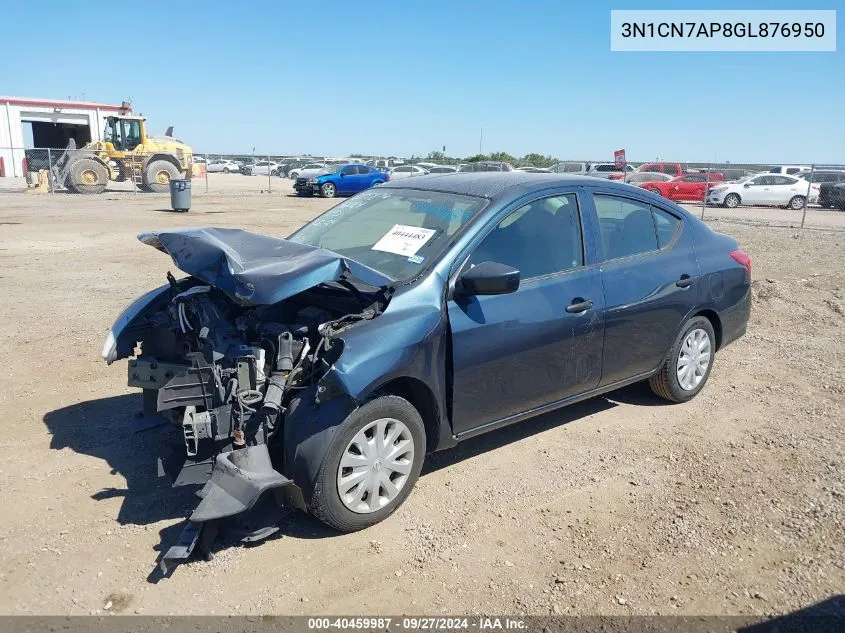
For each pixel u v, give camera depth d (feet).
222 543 11.75
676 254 17.35
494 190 14.73
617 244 16.24
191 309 13.28
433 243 13.70
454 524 12.48
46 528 12.07
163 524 12.25
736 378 20.45
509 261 14.03
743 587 10.77
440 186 15.76
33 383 19.01
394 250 14.05
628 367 16.38
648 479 14.21
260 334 12.46
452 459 15.07
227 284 11.52
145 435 15.74
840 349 23.36
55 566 11.02
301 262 11.82
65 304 28.07
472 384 13.33
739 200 94.38
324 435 11.48
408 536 12.09
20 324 24.88
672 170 104.99
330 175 102.32
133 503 12.92
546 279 14.49
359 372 11.34
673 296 16.88
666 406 18.19
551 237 14.89
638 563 11.37
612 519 12.69
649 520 12.67
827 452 15.39
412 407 12.58
